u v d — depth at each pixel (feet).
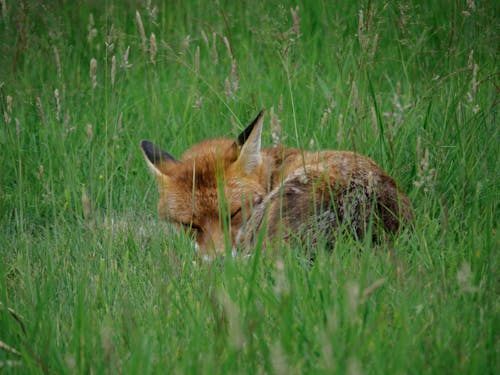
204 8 57.41
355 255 26.04
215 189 32.14
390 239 29.71
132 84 51.01
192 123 45.44
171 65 52.34
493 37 41.22
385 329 20.57
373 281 23.56
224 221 25.88
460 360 17.98
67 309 25.27
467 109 37.11
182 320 22.76
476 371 17.75
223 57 52.85
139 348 18.71
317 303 21.91
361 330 19.57
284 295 20.13
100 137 43.39
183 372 18.56
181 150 43.39
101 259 27.66
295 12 36.55
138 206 36.68
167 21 57.06
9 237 35.19
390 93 45.11
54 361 20.16
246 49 51.88
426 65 45.57
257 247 21.71
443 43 43.65
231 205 31.99
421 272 23.95
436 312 21.48
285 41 37.29
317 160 32.76
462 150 33.73
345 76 45.98
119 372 19.06
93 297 25.62
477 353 18.45
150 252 30.07
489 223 26.25
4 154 41.55
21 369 19.99
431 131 37.63
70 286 26.68
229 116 44.75
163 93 48.85
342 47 46.16
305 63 52.19
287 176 33.81
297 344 19.25
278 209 30.17
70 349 20.98
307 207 30.09
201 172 32.99
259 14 53.72
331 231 29.94
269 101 45.83
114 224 34.30
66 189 38.27
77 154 42.45
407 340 19.15
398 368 17.52
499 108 36.94
